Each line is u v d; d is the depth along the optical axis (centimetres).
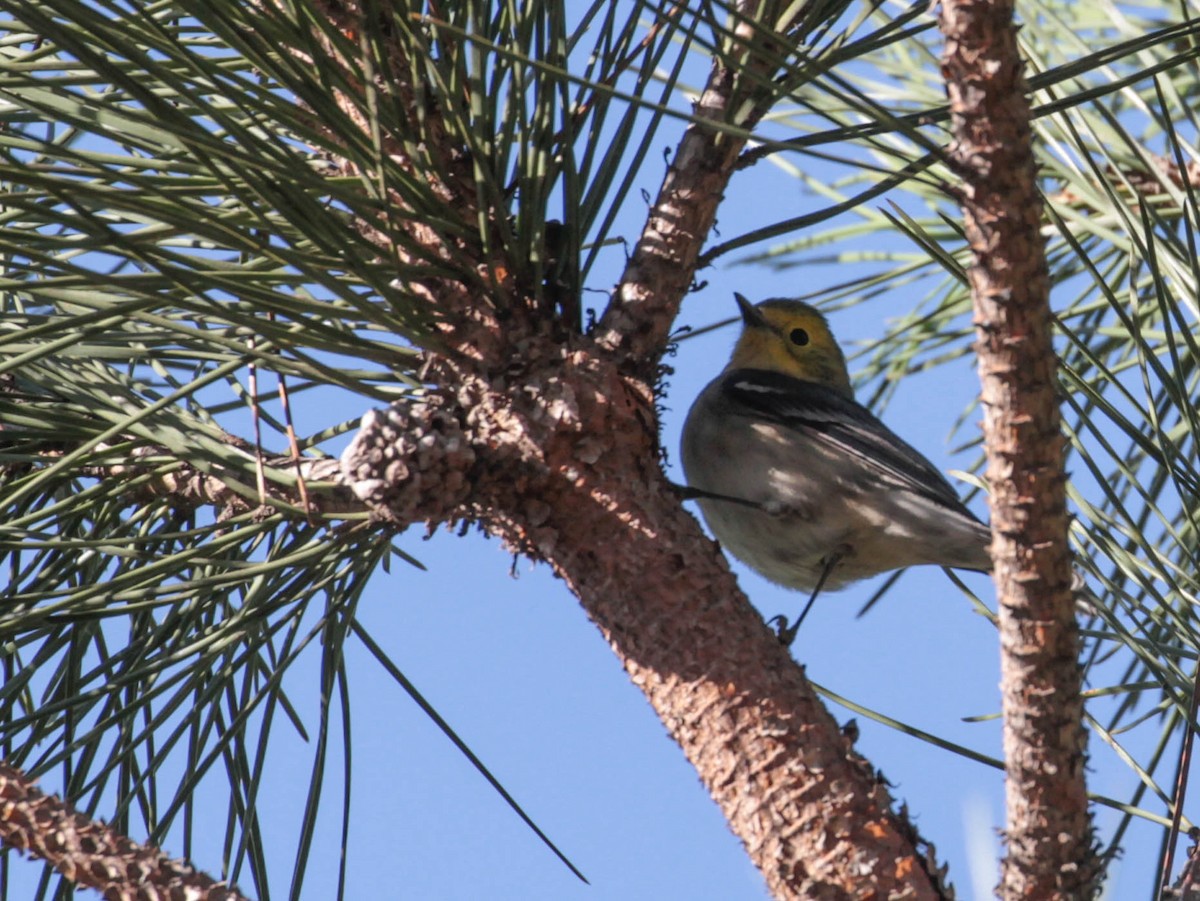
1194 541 639
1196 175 769
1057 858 434
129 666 610
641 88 545
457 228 521
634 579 530
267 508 591
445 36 519
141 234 466
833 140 553
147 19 456
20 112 534
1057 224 527
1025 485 413
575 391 531
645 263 565
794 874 488
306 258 509
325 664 612
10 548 543
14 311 625
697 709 511
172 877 466
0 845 479
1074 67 475
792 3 552
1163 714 668
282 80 482
